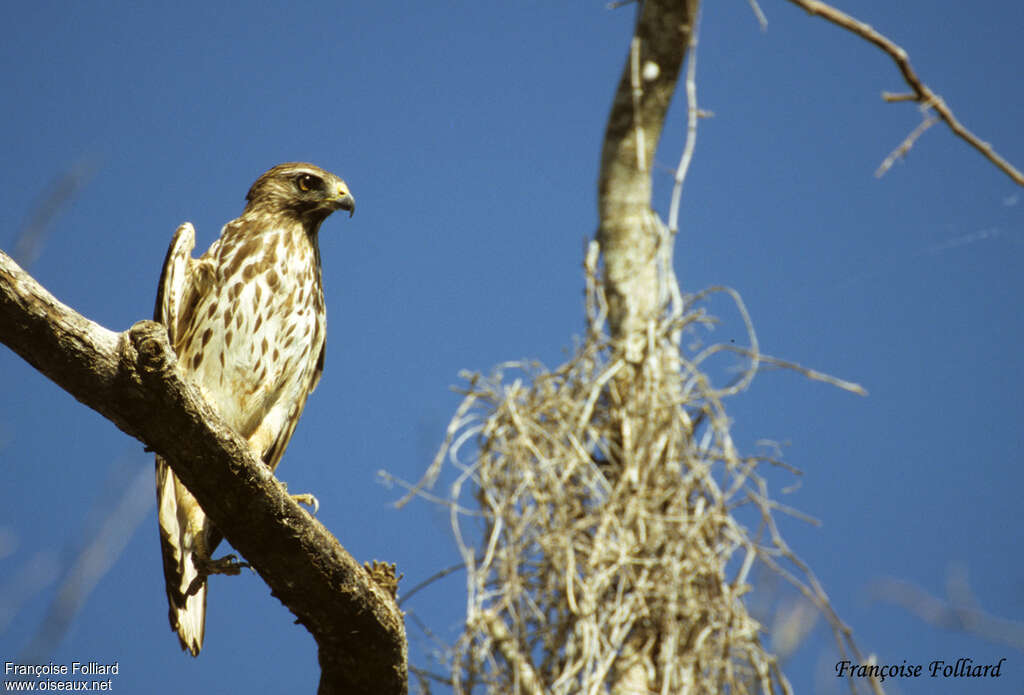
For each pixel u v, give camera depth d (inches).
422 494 430.0
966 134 404.2
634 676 395.5
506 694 400.8
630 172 486.0
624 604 398.6
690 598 402.3
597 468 423.8
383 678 321.4
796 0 410.3
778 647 288.4
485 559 413.7
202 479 274.8
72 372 249.9
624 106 490.6
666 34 484.1
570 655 395.5
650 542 412.5
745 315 447.5
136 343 249.0
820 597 362.0
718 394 431.5
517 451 426.9
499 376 447.5
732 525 411.5
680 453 431.8
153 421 261.3
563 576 408.2
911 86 404.8
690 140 459.8
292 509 284.0
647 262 476.7
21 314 240.7
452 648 406.6
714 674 391.2
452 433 438.0
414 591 422.3
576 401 442.9
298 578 294.0
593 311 456.1
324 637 311.1
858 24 404.2
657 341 447.2
